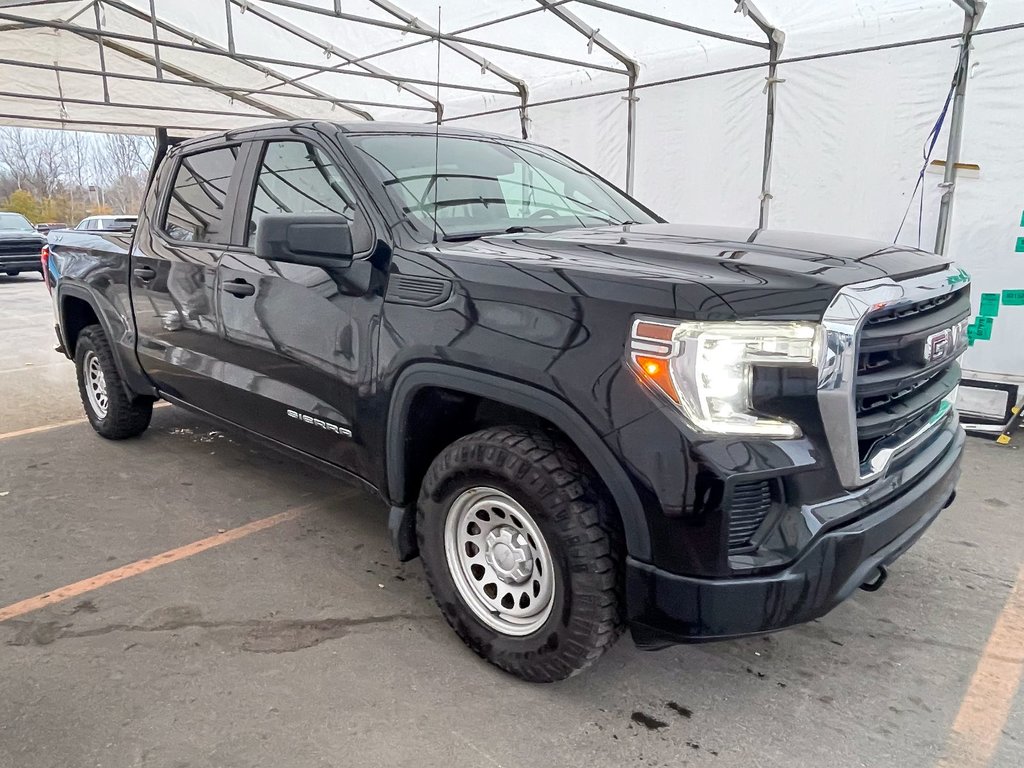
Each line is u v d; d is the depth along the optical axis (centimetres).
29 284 1759
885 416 215
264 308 314
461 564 254
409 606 294
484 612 250
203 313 355
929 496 236
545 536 222
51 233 522
